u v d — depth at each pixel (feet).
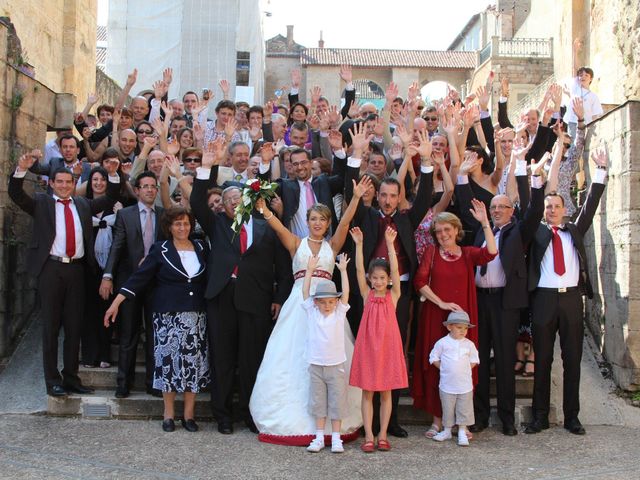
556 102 28.22
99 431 20.39
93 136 31.40
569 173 27.84
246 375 21.08
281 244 22.06
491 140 31.01
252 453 18.76
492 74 31.35
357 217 22.07
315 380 19.48
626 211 24.30
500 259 21.48
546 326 21.30
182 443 19.49
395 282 20.35
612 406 23.43
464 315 20.51
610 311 25.27
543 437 20.76
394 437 20.68
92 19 53.42
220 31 66.69
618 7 40.57
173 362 20.39
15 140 26.16
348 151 28.60
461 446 19.77
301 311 20.70
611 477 17.21
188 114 35.94
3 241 24.89
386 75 121.60
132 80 32.96
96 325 23.52
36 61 44.47
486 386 21.47
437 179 26.23
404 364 19.86
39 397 22.82
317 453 18.92
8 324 25.16
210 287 20.77
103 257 24.32
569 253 21.71
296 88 37.78
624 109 24.72
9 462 17.61
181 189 23.77
